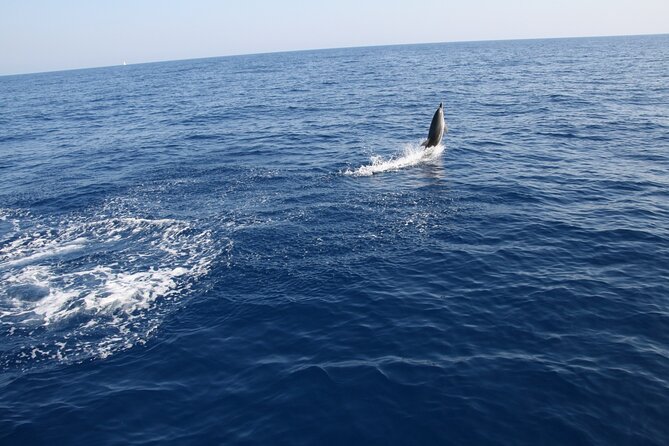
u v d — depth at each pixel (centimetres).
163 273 1080
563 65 6806
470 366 737
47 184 1845
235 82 6919
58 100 5738
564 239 1161
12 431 653
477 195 1486
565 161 1841
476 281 985
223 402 693
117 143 2633
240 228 1291
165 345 831
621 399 656
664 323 819
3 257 1210
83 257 1188
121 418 672
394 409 662
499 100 3488
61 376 768
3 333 889
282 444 614
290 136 2539
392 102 3659
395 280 1002
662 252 1071
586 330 811
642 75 4859
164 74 11106
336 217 1338
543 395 671
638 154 1873
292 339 829
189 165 2006
